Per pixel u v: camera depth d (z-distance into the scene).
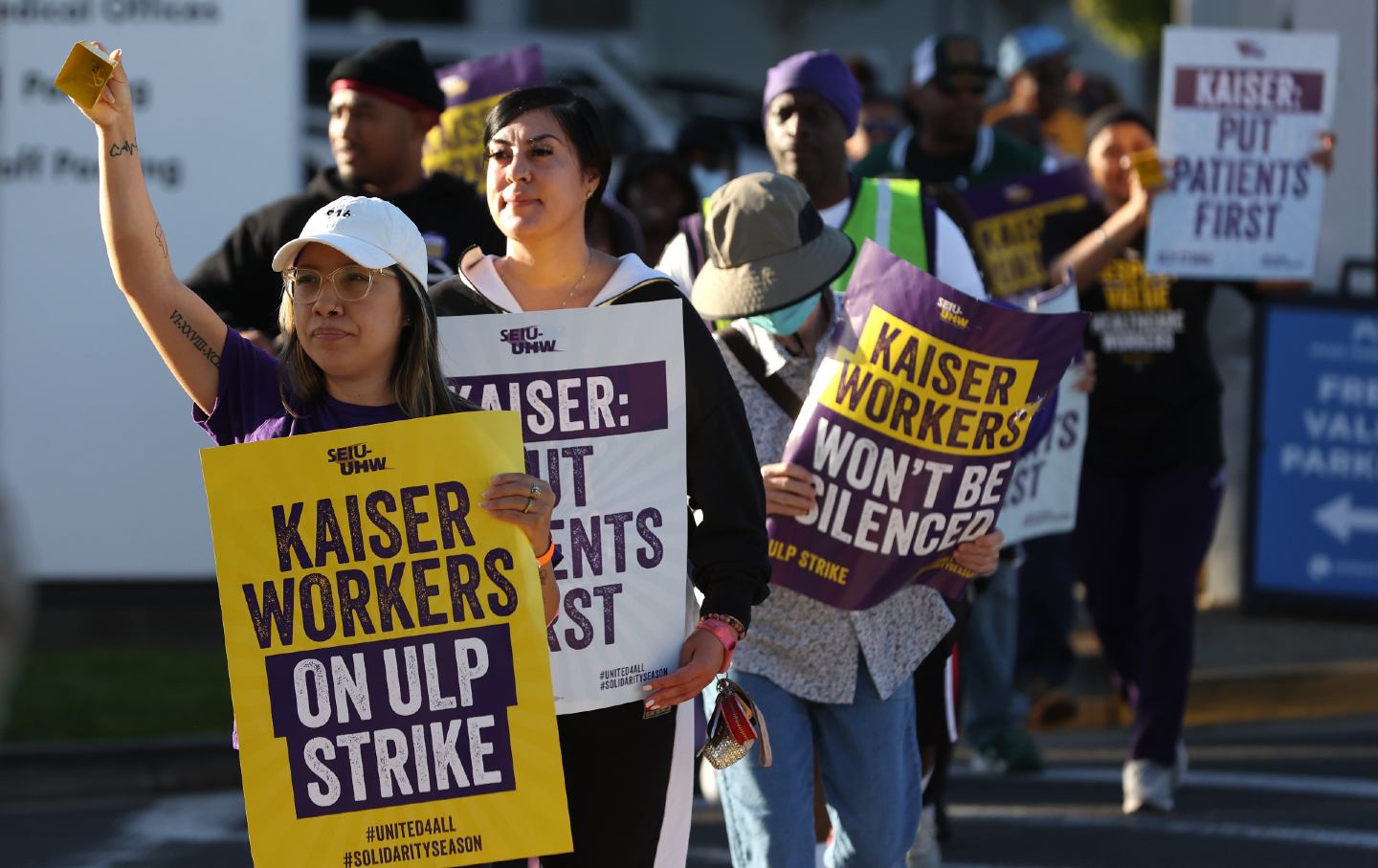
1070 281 18.69
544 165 11.71
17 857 20.33
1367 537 28.80
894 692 13.64
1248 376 30.98
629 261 11.97
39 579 29.67
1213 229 21.45
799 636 13.45
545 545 10.47
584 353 11.56
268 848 10.13
